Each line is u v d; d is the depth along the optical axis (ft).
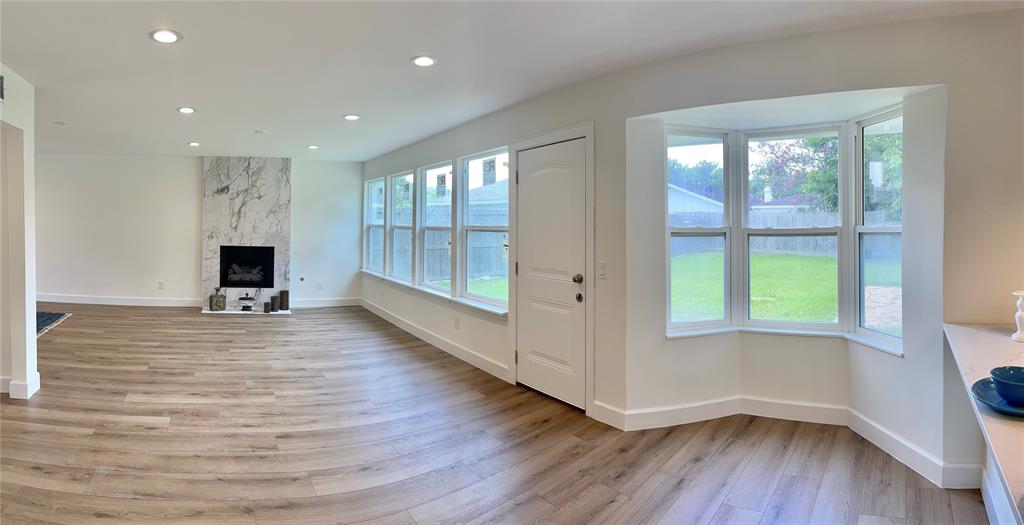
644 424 10.56
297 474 8.59
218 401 12.03
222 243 24.17
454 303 16.44
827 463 8.98
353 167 26.04
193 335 18.93
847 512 7.50
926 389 8.47
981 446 8.04
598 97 10.82
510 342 13.67
